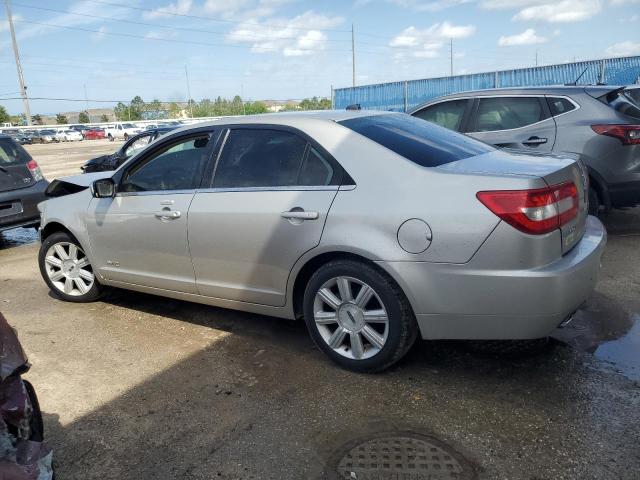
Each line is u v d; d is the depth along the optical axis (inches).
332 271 132.0
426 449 104.8
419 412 117.2
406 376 132.7
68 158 1146.0
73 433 118.3
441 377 131.4
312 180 136.6
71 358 155.1
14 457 83.7
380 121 149.7
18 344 91.0
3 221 294.8
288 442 110.0
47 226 201.0
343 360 136.3
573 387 123.7
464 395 123.0
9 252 302.8
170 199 161.2
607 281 188.1
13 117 4040.4
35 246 316.2
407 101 972.6
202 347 157.2
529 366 134.2
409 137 141.6
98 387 137.6
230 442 111.3
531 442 105.1
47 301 206.5
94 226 182.1
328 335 139.1
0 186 294.8
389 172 126.9
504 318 115.6
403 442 107.3
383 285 125.0
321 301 137.8
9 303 206.7
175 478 102.0
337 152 134.3
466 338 121.2
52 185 222.7
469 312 117.8
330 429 113.3
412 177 123.8
